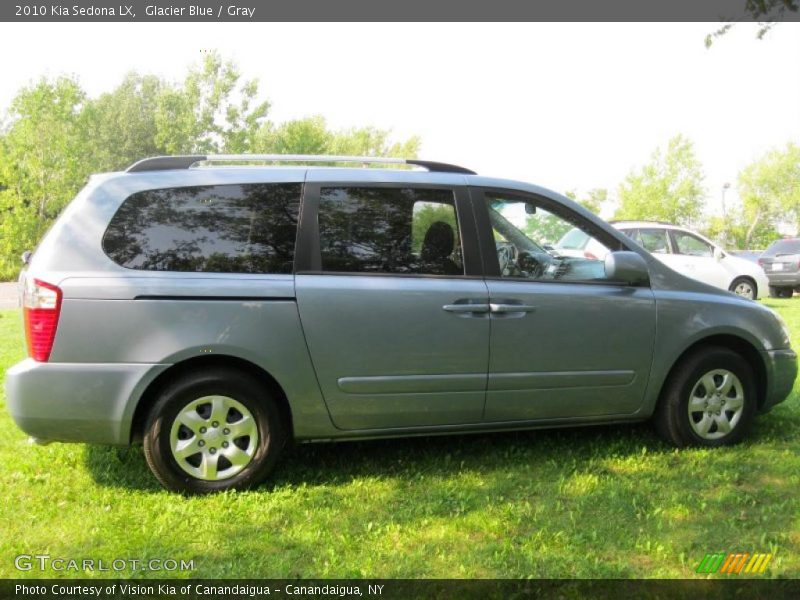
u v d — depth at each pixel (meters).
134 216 3.88
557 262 4.46
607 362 4.43
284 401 4.10
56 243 3.80
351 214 4.14
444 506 3.75
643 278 4.42
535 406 4.36
